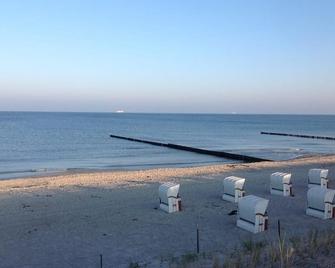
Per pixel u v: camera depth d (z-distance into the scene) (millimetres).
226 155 49125
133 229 12992
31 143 68250
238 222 13031
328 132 113250
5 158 48125
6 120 184625
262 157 47188
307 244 9398
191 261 9273
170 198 15102
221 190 19547
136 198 17828
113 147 62438
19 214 15000
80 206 16266
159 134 98625
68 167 39906
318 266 7625
